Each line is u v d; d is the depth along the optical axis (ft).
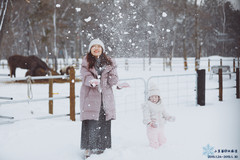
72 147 12.73
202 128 15.72
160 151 11.97
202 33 120.06
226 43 117.91
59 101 28.25
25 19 91.40
